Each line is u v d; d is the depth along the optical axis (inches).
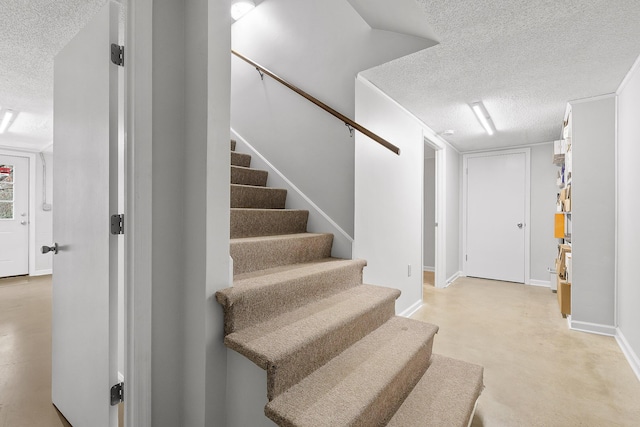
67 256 65.1
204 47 53.9
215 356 54.7
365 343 66.7
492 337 106.1
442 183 173.2
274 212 92.7
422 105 121.7
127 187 52.7
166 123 56.6
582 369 85.3
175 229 57.9
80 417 59.7
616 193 106.0
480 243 198.1
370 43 92.0
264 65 118.0
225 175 56.5
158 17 55.6
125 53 52.6
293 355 50.9
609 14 67.9
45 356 89.7
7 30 79.0
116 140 52.2
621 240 102.0
